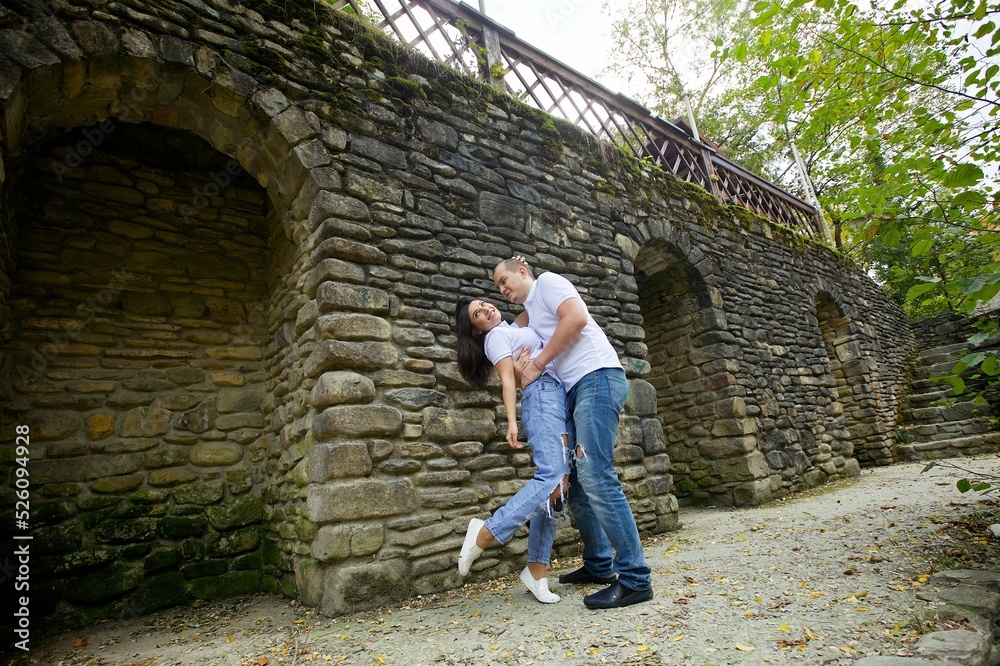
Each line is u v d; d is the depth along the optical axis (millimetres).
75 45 2572
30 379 3295
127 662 2303
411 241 3387
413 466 2973
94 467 3377
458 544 3016
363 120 3391
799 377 6660
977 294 2006
